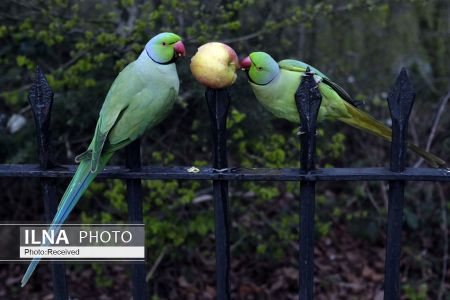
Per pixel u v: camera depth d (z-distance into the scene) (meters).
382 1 3.78
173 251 3.78
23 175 1.93
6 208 4.34
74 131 3.78
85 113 3.60
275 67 1.91
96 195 3.75
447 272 4.11
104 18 3.59
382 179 1.86
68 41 3.77
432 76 5.23
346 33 4.93
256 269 4.12
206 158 3.69
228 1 3.62
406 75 1.82
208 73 1.79
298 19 3.52
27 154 3.68
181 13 3.45
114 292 3.95
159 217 3.58
